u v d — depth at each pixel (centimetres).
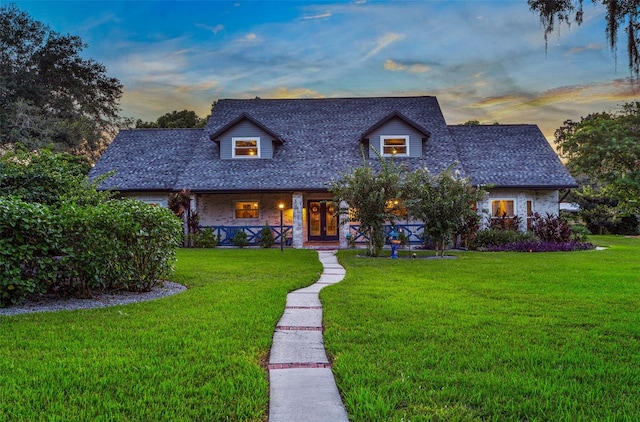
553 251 1493
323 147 1947
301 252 1484
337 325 489
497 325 488
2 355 385
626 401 292
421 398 296
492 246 1570
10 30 2917
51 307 608
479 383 321
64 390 311
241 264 1101
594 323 494
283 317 546
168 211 789
